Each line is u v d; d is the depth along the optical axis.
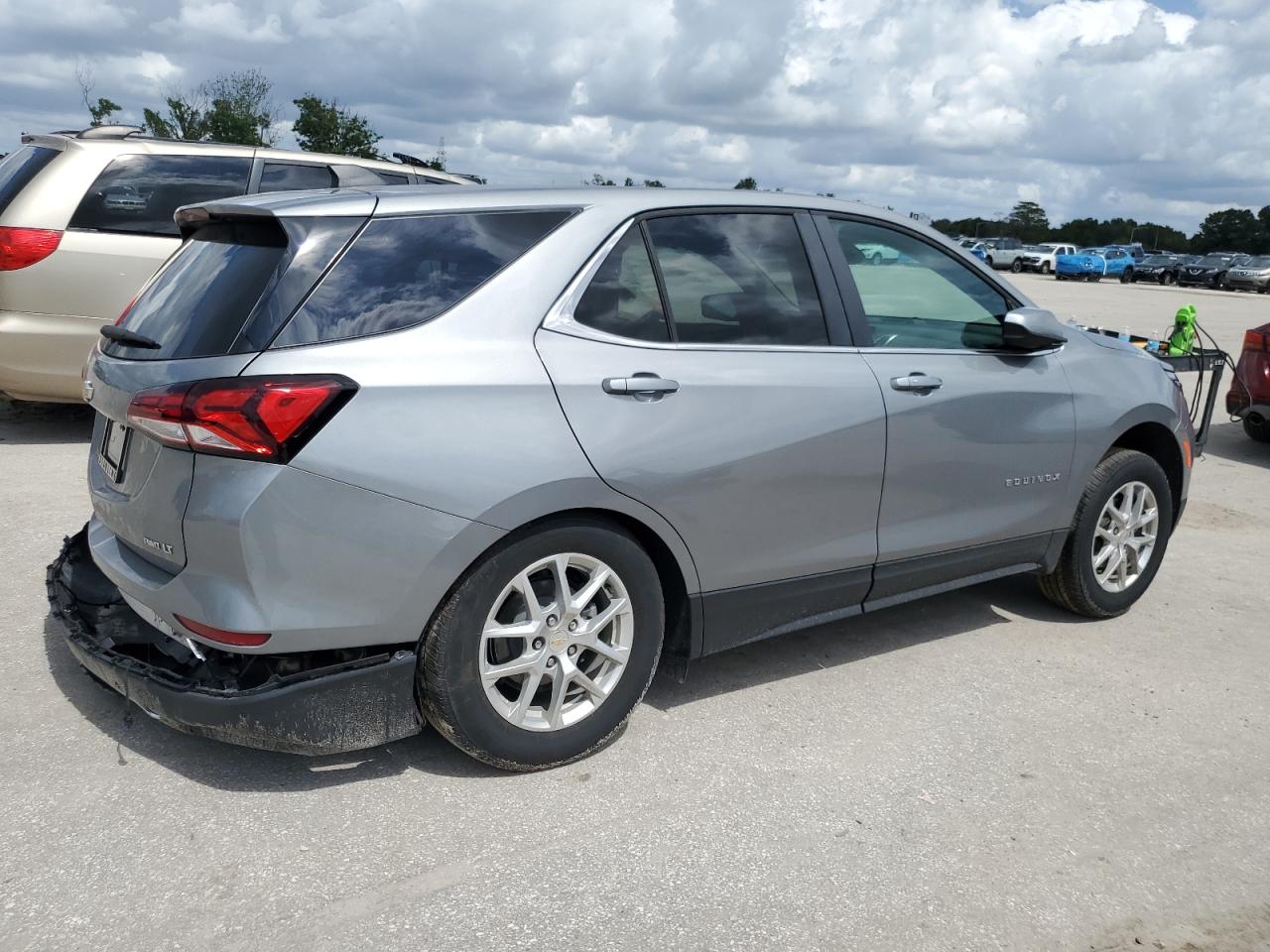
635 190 3.50
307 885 2.66
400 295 2.97
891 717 3.77
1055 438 4.39
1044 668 4.28
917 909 2.69
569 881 2.73
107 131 7.31
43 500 5.88
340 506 2.78
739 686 3.97
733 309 3.56
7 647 3.96
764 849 2.91
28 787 3.03
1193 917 2.72
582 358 3.17
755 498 3.50
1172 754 3.60
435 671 3.01
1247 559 5.95
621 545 3.24
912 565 4.05
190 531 2.77
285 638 2.79
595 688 3.28
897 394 3.85
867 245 3.99
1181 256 47.91
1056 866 2.91
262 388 2.70
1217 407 11.52
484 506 2.93
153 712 2.94
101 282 6.95
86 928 2.47
